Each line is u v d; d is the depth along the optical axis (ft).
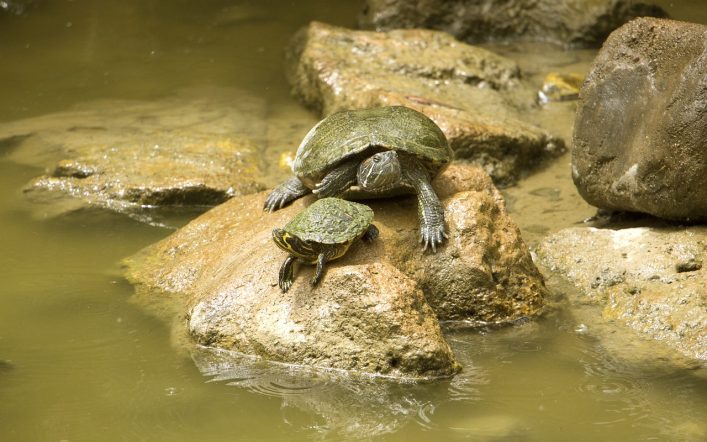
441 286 33.81
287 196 37.83
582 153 40.22
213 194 47.75
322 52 61.16
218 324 32.19
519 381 29.71
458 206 34.55
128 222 45.39
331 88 56.70
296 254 30.71
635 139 37.47
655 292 34.09
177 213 46.88
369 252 32.22
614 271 36.09
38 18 82.53
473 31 75.15
